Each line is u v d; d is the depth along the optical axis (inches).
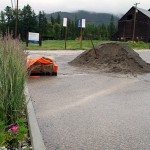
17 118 211.0
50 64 486.9
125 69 563.2
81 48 1358.3
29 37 1376.7
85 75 507.5
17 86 213.2
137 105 302.7
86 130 222.8
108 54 641.0
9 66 210.1
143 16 2881.4
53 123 237.5
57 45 1628.9
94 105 298.4
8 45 224.1
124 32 3053.6
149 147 193.9
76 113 267.3
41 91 362.9
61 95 343.0
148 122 246.1
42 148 175.5
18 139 174.6
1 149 166.4
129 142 201.6
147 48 1851.6
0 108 206.1
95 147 191.8
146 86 417.4
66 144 195.5
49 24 4443.9
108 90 381.1
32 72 477.7
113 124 238.4
